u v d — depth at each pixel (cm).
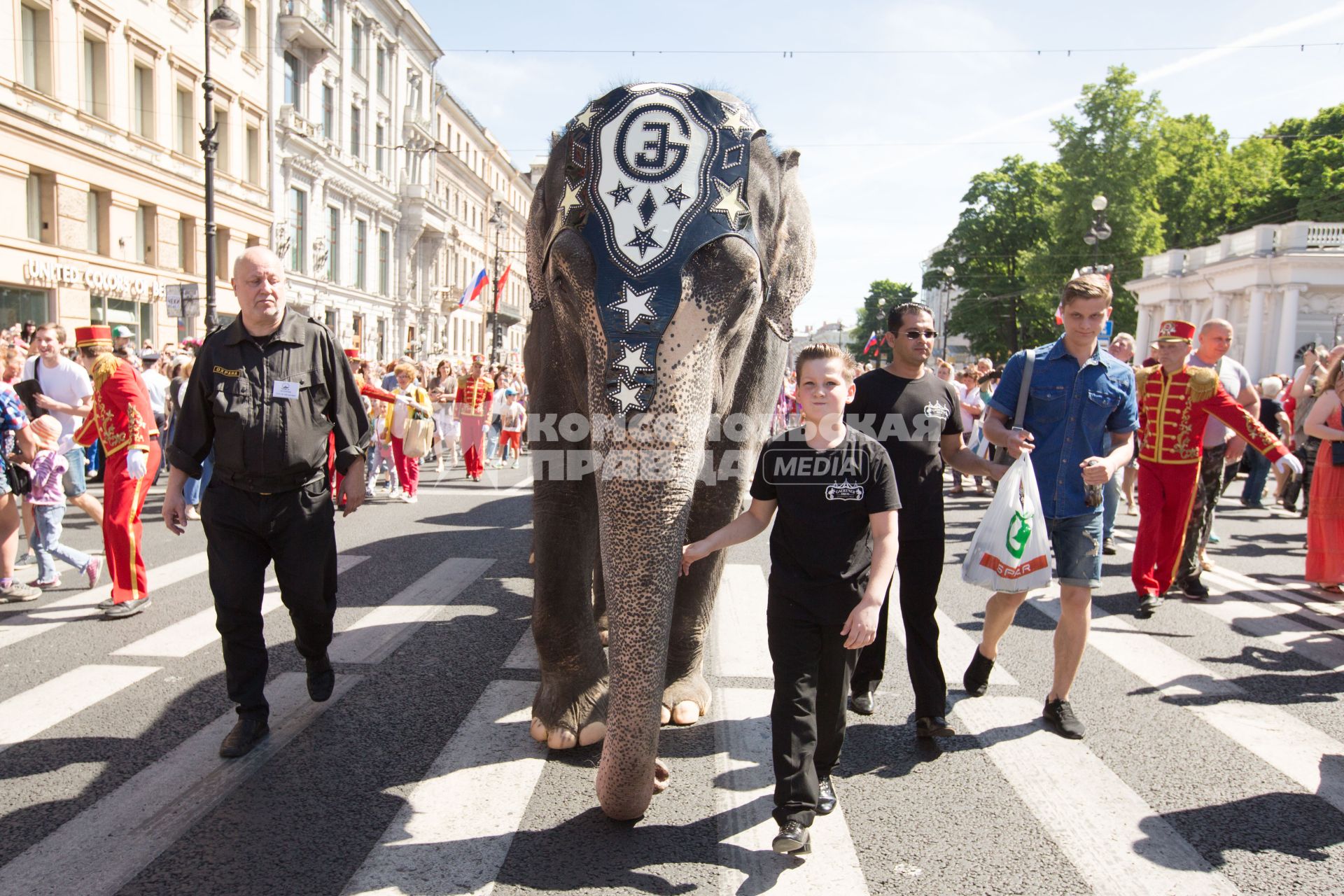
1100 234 2425
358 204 4209
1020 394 409
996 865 295
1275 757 382
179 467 388
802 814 291
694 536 378
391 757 368
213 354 381
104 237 2353
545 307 342
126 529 569
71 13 2169
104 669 470
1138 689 466
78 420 713
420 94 4944
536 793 337
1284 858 302
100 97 2325
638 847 301
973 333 5641
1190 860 299
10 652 498
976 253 5588
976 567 404
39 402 693
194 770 354
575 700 376
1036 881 286
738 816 324
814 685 307
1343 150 4731
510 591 645
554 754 370
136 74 2506
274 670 472
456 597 626
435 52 5025
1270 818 329
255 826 311
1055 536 410
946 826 321
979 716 425
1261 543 920
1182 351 585
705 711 413
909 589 391
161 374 1243
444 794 335
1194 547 665
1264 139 4966
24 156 2030
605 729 376
